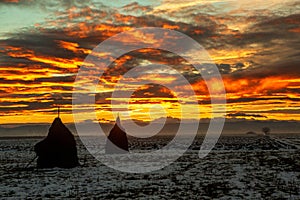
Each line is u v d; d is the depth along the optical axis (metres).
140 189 21.92
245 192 20.55
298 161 36.66
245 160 39.59
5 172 29.72
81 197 19.33
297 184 23.02
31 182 24.41
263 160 38.91
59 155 33.00
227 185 23.12
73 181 24.94
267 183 23.62
